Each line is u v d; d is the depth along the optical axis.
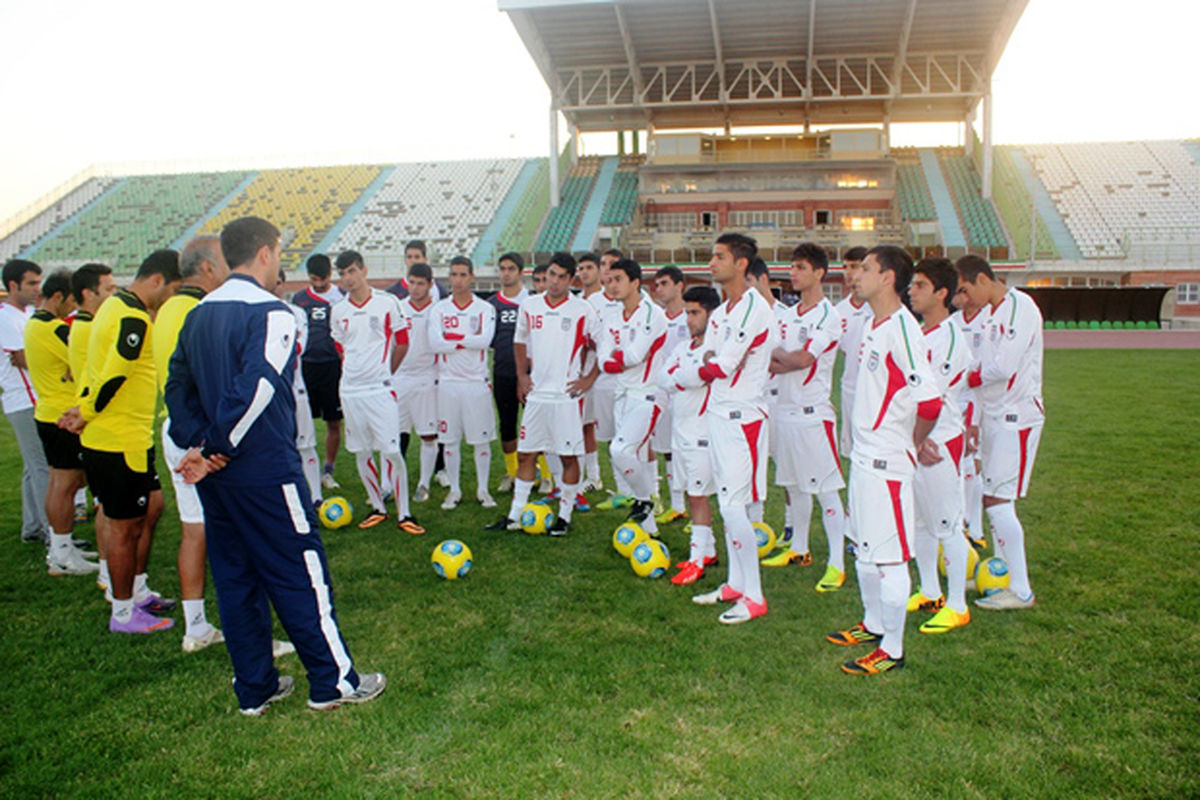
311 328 7.40
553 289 5.80
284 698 3.47
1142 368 15.50
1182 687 3.40
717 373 4.15
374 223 36.19
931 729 3.12
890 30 27.88
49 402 5.02
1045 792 2.71
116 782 2.85
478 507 6.80
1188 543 5.30
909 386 3.48
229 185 40.66
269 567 3.18
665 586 4.82
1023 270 28.47
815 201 31.88
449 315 6.44
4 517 6.66
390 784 2.81
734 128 36.69
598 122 36.09
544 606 4.48
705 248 30.45
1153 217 31.80
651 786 2.77
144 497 4.22
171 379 3.22
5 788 2.82
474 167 40.44
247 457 3.07
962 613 4.11
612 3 25.75
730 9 26.27
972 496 5.42
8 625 4.35
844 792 2.73
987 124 30.88
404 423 6.99
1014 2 25.30
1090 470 7.37
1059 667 3.61
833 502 4.80
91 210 39.19
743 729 3.13
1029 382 4.36
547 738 3.08
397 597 4.64
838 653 3.83
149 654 3.97
